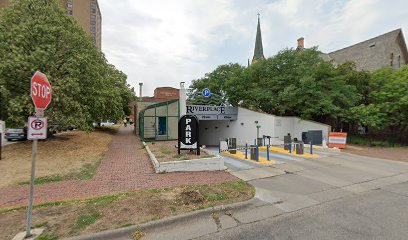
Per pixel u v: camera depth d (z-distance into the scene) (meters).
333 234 3.85
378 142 17.44
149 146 14.43
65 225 4.05
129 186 6.49
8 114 10.59
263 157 11.84
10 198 5.63
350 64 21.70
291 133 19.81
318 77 18.45
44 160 9.89
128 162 9.98
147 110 20.47
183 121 10.28
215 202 5.24
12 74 10.12
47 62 10.80
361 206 5.13
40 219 4.27
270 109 21.75
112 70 27.41
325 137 17.39
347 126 22.55
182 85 17.50
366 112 16.55
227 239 3.75
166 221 4.30
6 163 9.14
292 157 11.77
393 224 4.21
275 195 5.91
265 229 4.07
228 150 12.16
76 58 11.66
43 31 11.11
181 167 8.37
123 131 35.31
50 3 12.83
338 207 5.09
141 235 3.86
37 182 7.02
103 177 7.52
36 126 3.72
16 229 3.91
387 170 8.82
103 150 13.38
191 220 4.46
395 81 16.33
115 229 3.94
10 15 11.56
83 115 11.80
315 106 17.42
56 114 10.98
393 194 5.98
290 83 19.33
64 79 11.03
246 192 6.04
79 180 7.20
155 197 5.40
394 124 17.19
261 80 21.36
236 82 22.55
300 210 4.95
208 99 26.22
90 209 4.71
